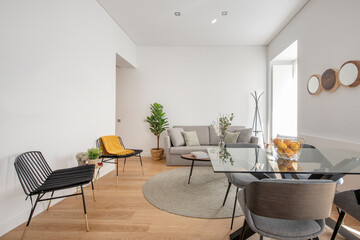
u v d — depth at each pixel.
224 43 4.57
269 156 1.81
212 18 3.46
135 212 1.97
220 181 2.90
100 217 1.87
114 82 3.60
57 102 2.20
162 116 4.61
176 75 4.77
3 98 1.63
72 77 2.45
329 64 2.52
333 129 2.47
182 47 4.77
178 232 1.64
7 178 1.65
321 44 2.67
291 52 3.91
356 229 1.68
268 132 4.61
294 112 4.43
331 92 2.49
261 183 0.96
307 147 2.33
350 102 2.20
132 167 3.75
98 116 3.06
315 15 2.79
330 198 0.96
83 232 1.63
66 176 1.82
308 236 1.02
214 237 1.58
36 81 1.92
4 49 1.63
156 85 4.79
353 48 2.14
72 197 2.33
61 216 1.89
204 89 4.75
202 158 2.62
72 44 2.44
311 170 1.36
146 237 1.57
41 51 1.98
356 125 2.12
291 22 3.48
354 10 2.12
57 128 2.20
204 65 4.75
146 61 4.78
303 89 3.12
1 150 1.61
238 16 3.38
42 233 1.62
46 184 1.62
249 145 2.50
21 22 1.77
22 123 1.79
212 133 4.43
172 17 3.44
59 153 2.22
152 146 4.80
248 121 4.70
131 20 3.56
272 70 4.55
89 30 2.81
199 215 1.90
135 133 4.80
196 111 4.76
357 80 2.04
